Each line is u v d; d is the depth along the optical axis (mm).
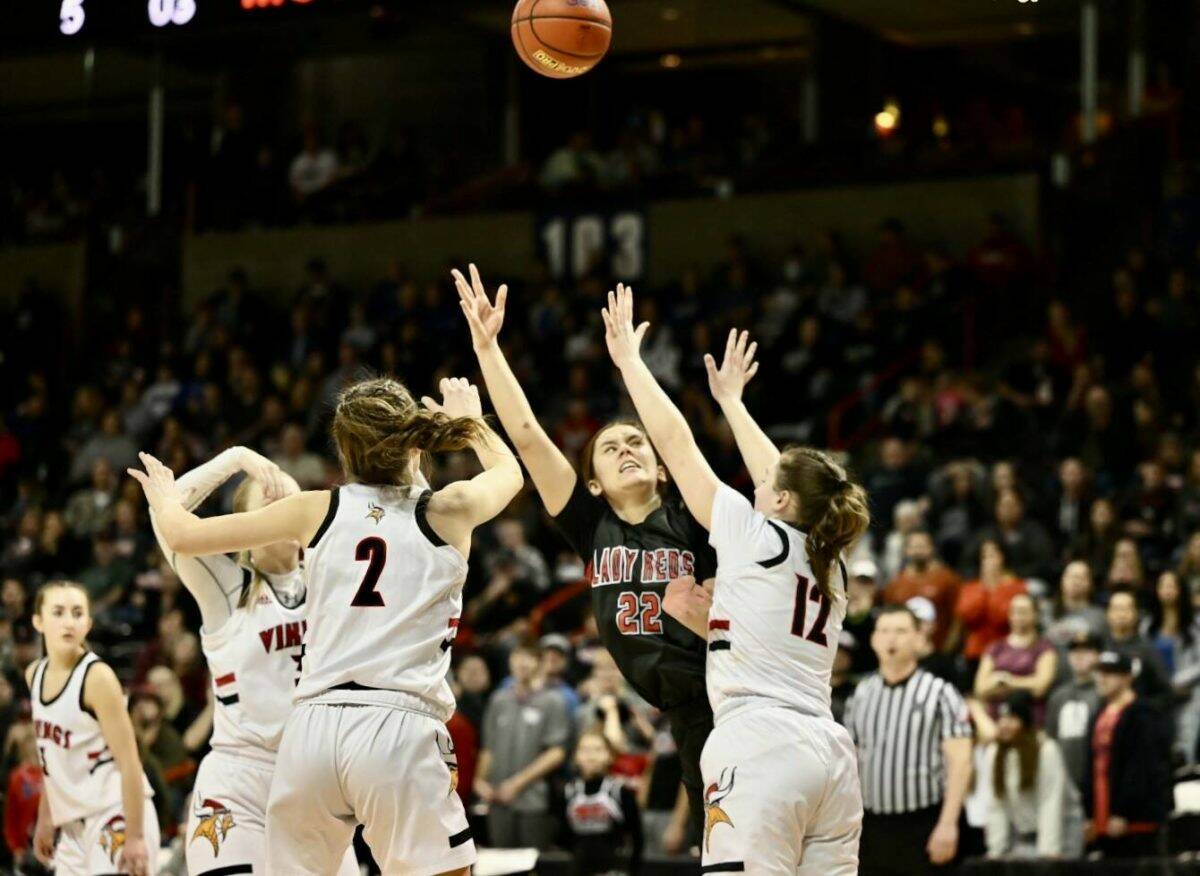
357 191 27344
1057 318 20031
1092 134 24828
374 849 6512
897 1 26203
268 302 27250
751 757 6570
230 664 7891
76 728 8867
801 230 24297
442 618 6637
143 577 18906
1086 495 16859
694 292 23016
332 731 6418
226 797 7797
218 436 22750
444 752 6555
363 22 25875
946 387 19422
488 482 6895
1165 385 19266
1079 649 12508
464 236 26203
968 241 23469
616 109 30172
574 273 25484
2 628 18031
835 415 20281
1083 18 25828
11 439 24484
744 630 6742
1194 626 14109
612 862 12781
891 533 17328
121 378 25625
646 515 7621
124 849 8820
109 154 33375
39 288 28562
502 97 29234
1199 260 21484
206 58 29828
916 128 28094
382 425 6668
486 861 11844
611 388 21750
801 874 6660
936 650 13844
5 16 17891
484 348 7391
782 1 26219
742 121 29938
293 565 8008
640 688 7508
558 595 17906
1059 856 11781
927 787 10398
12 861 13945
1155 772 11883
